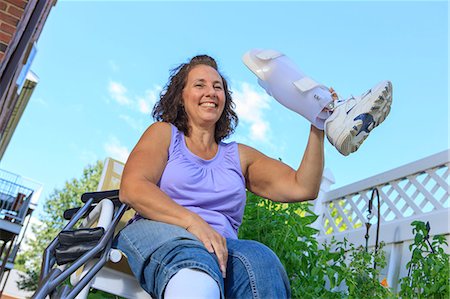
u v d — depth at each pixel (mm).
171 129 1580
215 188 1533
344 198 4441
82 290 1333
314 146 1605
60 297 1222
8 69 4336
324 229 4535
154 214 1353
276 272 1344
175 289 1176
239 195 1564
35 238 23984
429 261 2949
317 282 2674
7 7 3908
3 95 4418
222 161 1621
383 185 4113
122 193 1396
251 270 1329
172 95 1657
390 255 3627
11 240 10406
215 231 1317
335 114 1478
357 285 2955
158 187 1436
